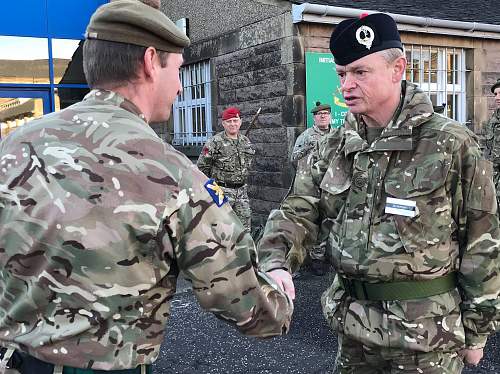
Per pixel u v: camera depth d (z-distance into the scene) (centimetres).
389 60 175
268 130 703
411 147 173
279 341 390
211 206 117
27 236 111
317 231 199
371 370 193
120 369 112
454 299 176
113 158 112
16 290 114
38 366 115
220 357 364
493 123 685
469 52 782
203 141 847
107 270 109
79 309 110
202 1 818
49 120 120
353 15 654
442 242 171
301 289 522
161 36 124
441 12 744
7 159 117
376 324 177
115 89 124
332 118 677
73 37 797
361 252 178
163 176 113
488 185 171
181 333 407
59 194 111
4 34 757
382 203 176
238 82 754
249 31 722
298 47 651
